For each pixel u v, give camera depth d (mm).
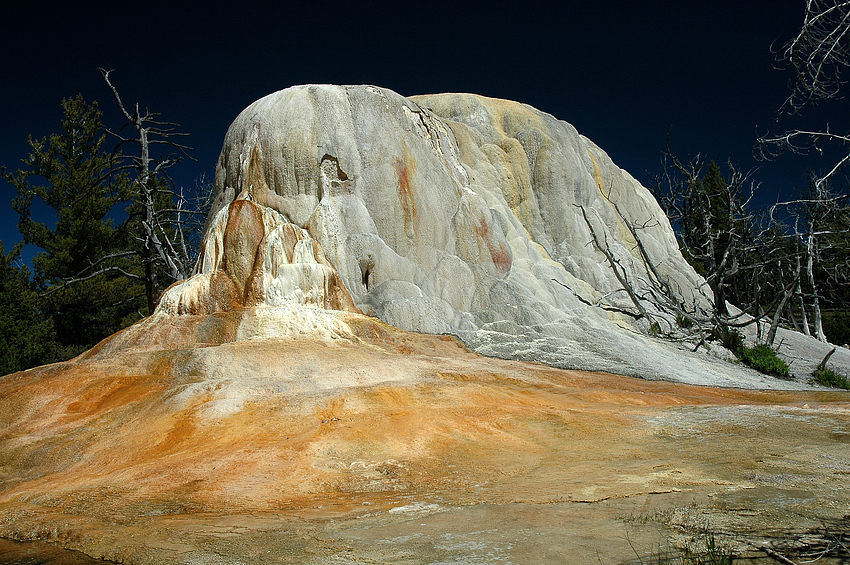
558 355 15977
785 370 18578
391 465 7996
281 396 10484
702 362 17922
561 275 20094
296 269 15195
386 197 17688
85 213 29406
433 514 6055
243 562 4961
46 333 26578
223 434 9180
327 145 17469
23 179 30016
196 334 13773
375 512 6234
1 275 26859
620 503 6137
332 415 9805
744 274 32688
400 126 19000
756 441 8938
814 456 8047
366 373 12031
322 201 16859
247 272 15328
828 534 5090
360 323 14680
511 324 16953
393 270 17031
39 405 11031
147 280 25078
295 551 5152
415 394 10930
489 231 19312
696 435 9391
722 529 5258
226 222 16000
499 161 22109
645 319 20438
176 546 5410
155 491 7219
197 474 7711
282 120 17531
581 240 21859
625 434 9547
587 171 24266
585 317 18969
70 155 31062
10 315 25875
